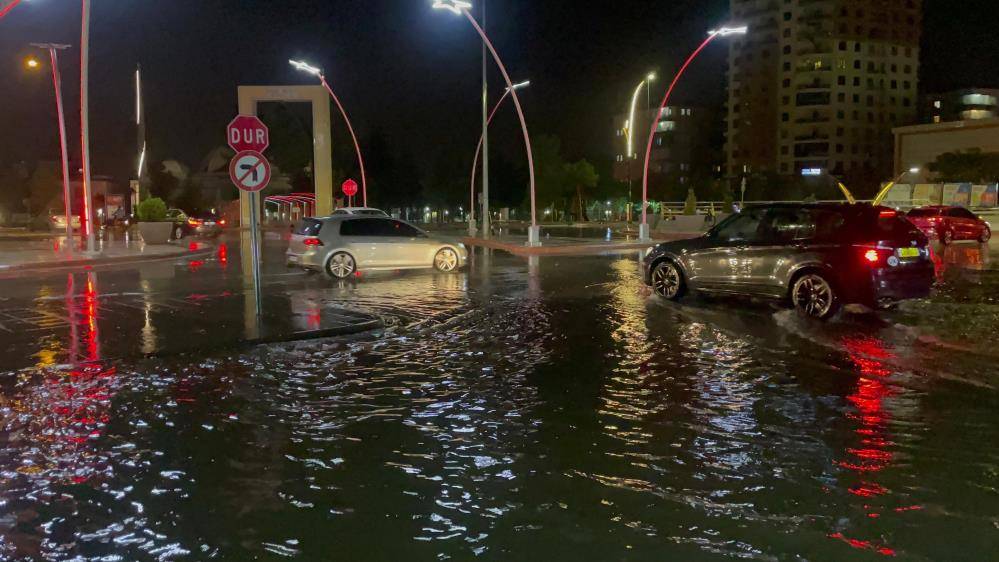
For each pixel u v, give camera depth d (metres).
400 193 86.69
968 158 63.75
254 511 4.32
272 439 5.68
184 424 6.05
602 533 4.01
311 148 83.25
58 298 13.88
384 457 5.25
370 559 3.73
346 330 10.27
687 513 4.26
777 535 3.98
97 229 50.78
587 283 16.89
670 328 10.57
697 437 5.66
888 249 10.95
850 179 85.69
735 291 12.41
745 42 114.88
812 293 11.41
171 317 11.27
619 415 6.27
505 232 52.53
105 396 6.92
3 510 4.35
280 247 33.97
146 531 4.06
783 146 112.06
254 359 8.58
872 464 5.05
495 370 7.99
